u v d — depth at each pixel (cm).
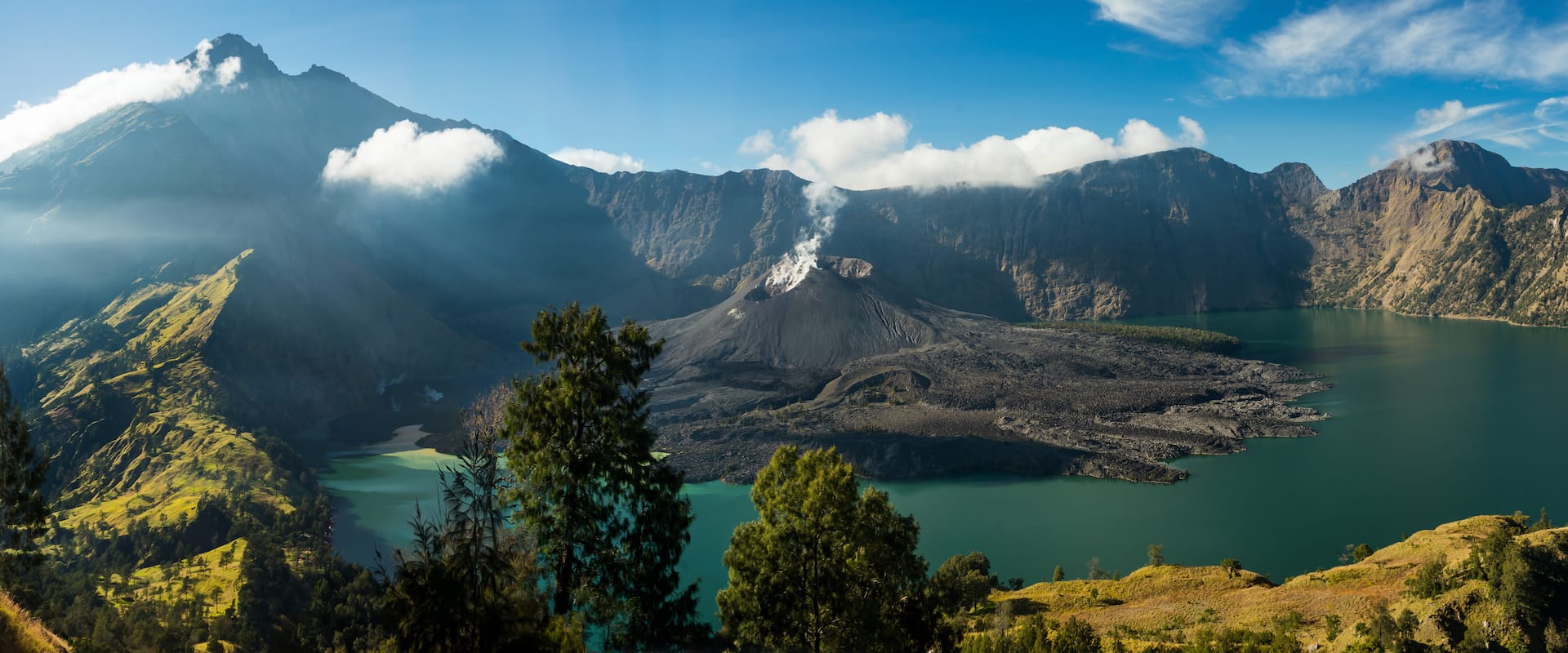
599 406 3847
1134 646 7900
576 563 3891
